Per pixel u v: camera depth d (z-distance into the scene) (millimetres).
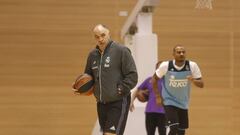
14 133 27188
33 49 27328
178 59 16594
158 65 18656
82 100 27469
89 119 27453
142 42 20922
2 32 27141
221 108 28250
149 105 19047
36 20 27344
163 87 17000
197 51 28109
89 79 13766
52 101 27375
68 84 27484
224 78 28266
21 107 27234
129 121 20250
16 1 27234
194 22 28109
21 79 27281
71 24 27531
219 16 28266
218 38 28250
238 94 28266
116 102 13352
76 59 27562
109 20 27766
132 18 21922
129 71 13336
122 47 13469
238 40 28266
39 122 27281
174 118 16656
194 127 28016
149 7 20938
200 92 28125
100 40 13375
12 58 27219
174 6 28000
